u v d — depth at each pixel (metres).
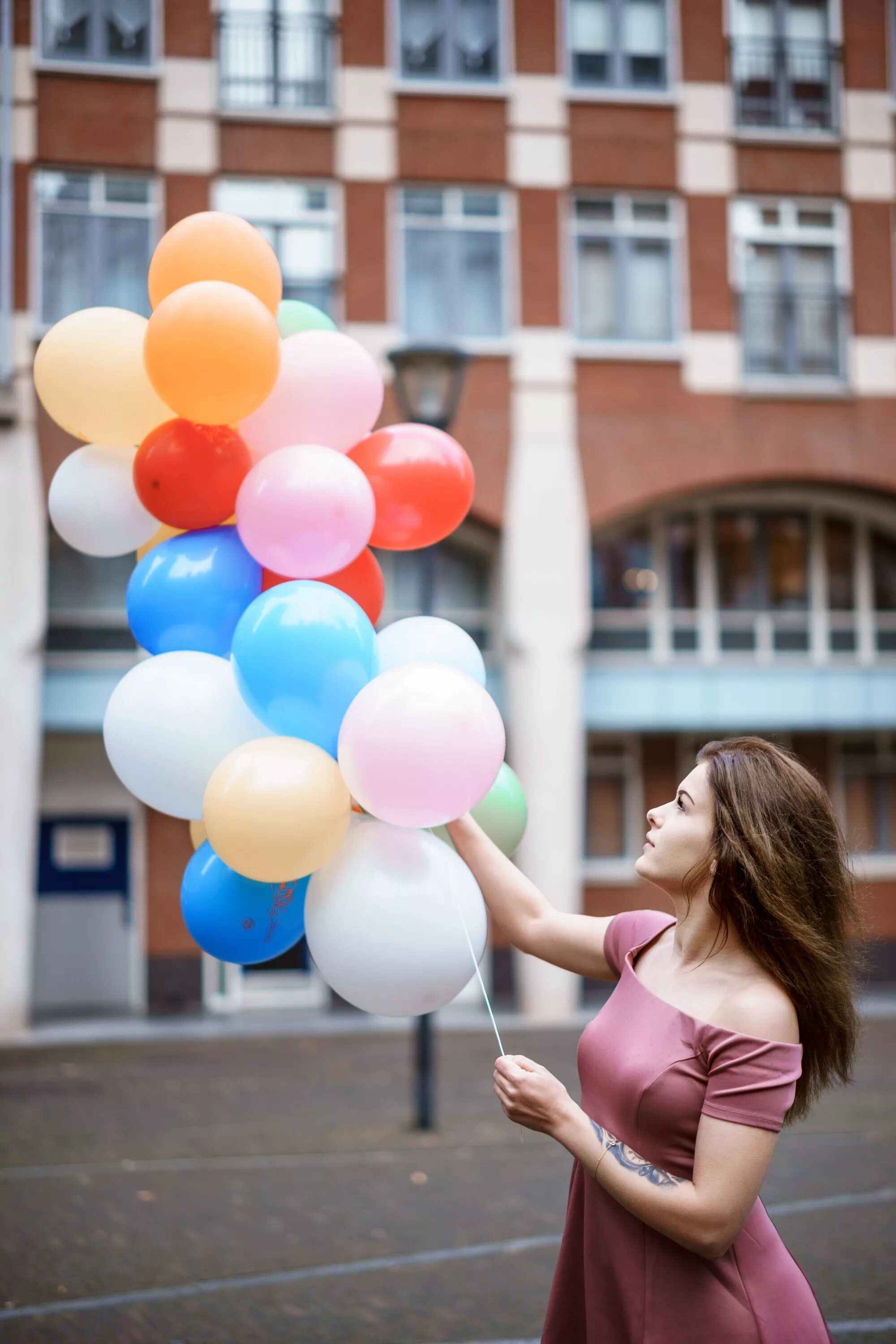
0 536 16.55
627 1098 2.44
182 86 17.44
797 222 18.77
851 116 18.84
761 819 2.47
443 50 18.09
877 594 19.92
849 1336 5.66
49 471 16.72
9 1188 8.73
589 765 19.58
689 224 18.38
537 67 18.17
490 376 17.78
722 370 18.27
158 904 18.31
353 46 17.81
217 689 3.30
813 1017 2.45
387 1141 10.06
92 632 17.92
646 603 19.50
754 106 18.80
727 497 19.05
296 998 18.44
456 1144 9.92
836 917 2.50
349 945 2.95
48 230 17.19
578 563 17.66
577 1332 2.59
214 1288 6.50
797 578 19.75
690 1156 2.40
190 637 3.46
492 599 18.88
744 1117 2.30
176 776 3.27
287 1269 6.81
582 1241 2.58
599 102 18.27
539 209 18.05
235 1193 8.50
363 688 3.08
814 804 2.51
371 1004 3.01
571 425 17.86
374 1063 14.17
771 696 18.91
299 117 17.64
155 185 17.44
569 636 17.55
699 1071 2.39
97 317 3.68
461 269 17.92
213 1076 13.49
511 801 3.51
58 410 3.70
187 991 18.27
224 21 17.69
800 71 18.91
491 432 17.72
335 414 3.64
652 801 19.59
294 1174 9.04
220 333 3.25
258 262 3.61
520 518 17.59
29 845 16.45
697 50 18.53
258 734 3.30
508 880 3.12
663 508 19.22
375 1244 7.27
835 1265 6.74
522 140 18.08
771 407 18.33
